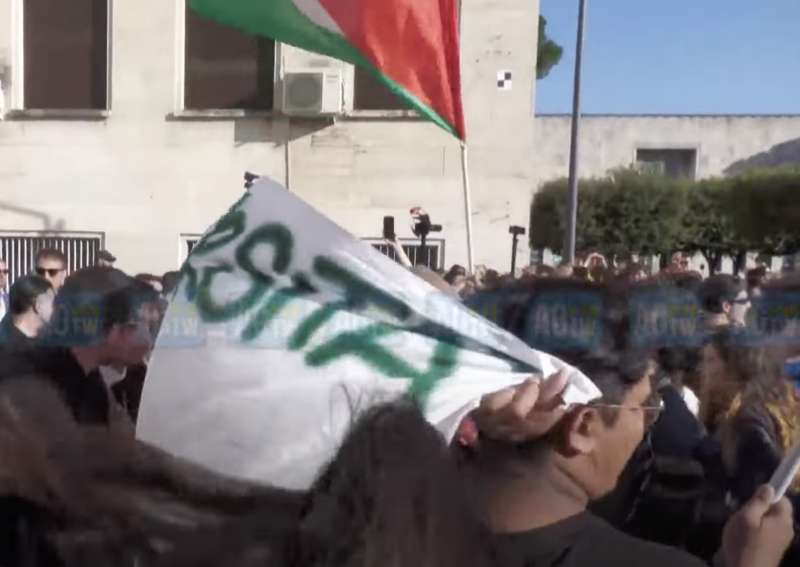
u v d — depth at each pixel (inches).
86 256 477.1
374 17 163.8
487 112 459.2
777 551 64.6
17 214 473.7
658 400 67.1
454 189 463.8
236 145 469.4
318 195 469.1
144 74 466.6
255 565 35.2
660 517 93.4
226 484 39.4
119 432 40.9
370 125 465.1
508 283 77.8
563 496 55.5
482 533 37.3
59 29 473.4
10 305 131.9
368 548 34.2
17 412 38.7
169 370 56.0
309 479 43.4
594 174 1310.3
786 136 1402.6
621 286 72.7
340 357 56.4
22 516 36.5
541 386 55.5
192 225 472.4
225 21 161.9
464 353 57.5
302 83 452.8
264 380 55.1
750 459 97.6
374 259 58.4
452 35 169.2
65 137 471.8
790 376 100.3
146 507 37.1
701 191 1128.2
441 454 37.6
